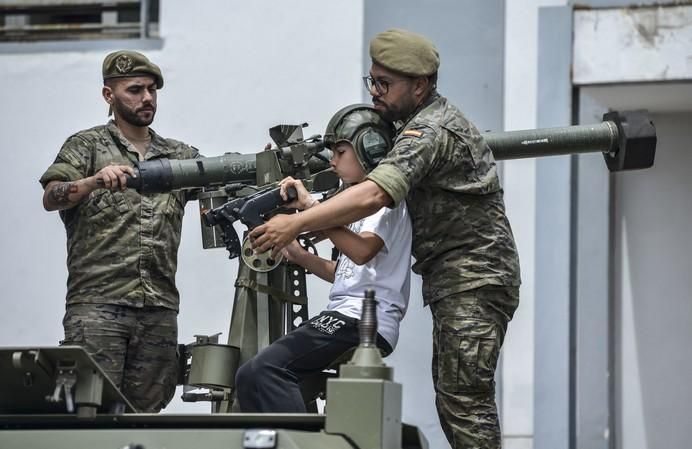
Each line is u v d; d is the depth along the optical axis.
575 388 12.66
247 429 6.34
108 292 9.22
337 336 7.67
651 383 13.16
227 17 13.53
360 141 7.80
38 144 13.75
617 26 12.77
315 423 6.47
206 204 8.60
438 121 7.74
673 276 13.26
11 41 14.25
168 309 9.41
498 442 7.75
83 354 6.49
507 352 12.66
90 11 14.48
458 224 7.79
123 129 9.60
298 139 8.27
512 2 12.98
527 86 12.88
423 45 7.85
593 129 9.18
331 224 7.39
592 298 12.72
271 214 7.83
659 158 13.39
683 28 12.65
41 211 13.62
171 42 13.61
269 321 8.37
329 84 13.30
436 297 7.81
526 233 12.77
